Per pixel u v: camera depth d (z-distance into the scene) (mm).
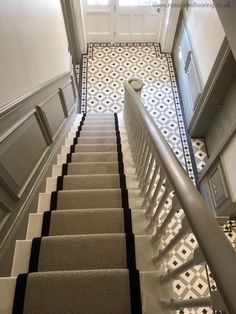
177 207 996
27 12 1997
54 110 2678
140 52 5270
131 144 2688
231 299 470
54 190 2166
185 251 2586
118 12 4863
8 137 1525
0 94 1438
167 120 4281
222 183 2857
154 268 1375
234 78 2961
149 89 4711
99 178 2230
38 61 2230
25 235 1662
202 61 3529
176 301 1005
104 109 4562
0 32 1474
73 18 4281
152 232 1562
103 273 1249
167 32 4816
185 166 3719
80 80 4883
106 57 5207
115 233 1612
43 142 2234
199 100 3527
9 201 1507
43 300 1182
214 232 610
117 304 1166
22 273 1338
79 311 1152
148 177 1672
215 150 3344
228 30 2250
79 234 1659
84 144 3021
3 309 1173
